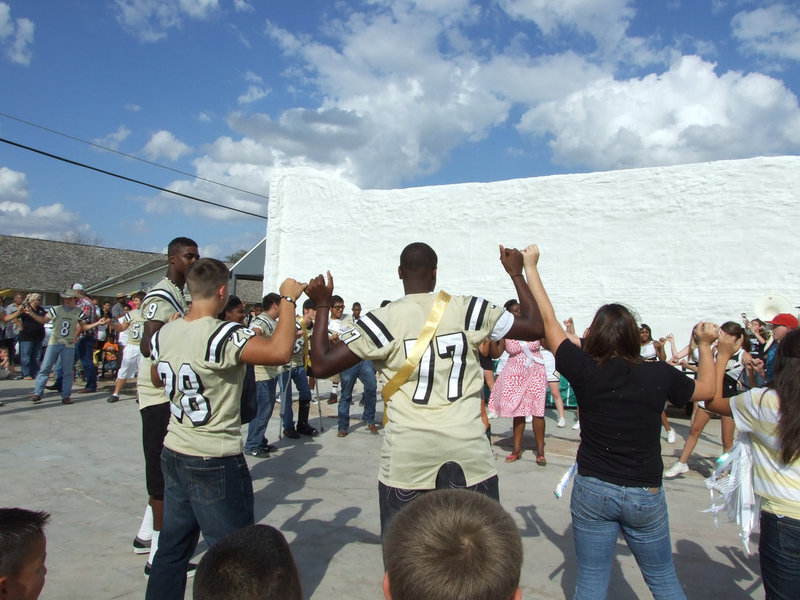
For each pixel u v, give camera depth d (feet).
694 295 38.45
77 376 44.16
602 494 8.86
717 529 15.62
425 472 8.66
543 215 43.45
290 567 5.13
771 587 8.47
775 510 8.40
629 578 12.88
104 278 105.09
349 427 27.50
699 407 19.95
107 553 13.60
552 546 14.43
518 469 21.08
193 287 10.13
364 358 9.09
